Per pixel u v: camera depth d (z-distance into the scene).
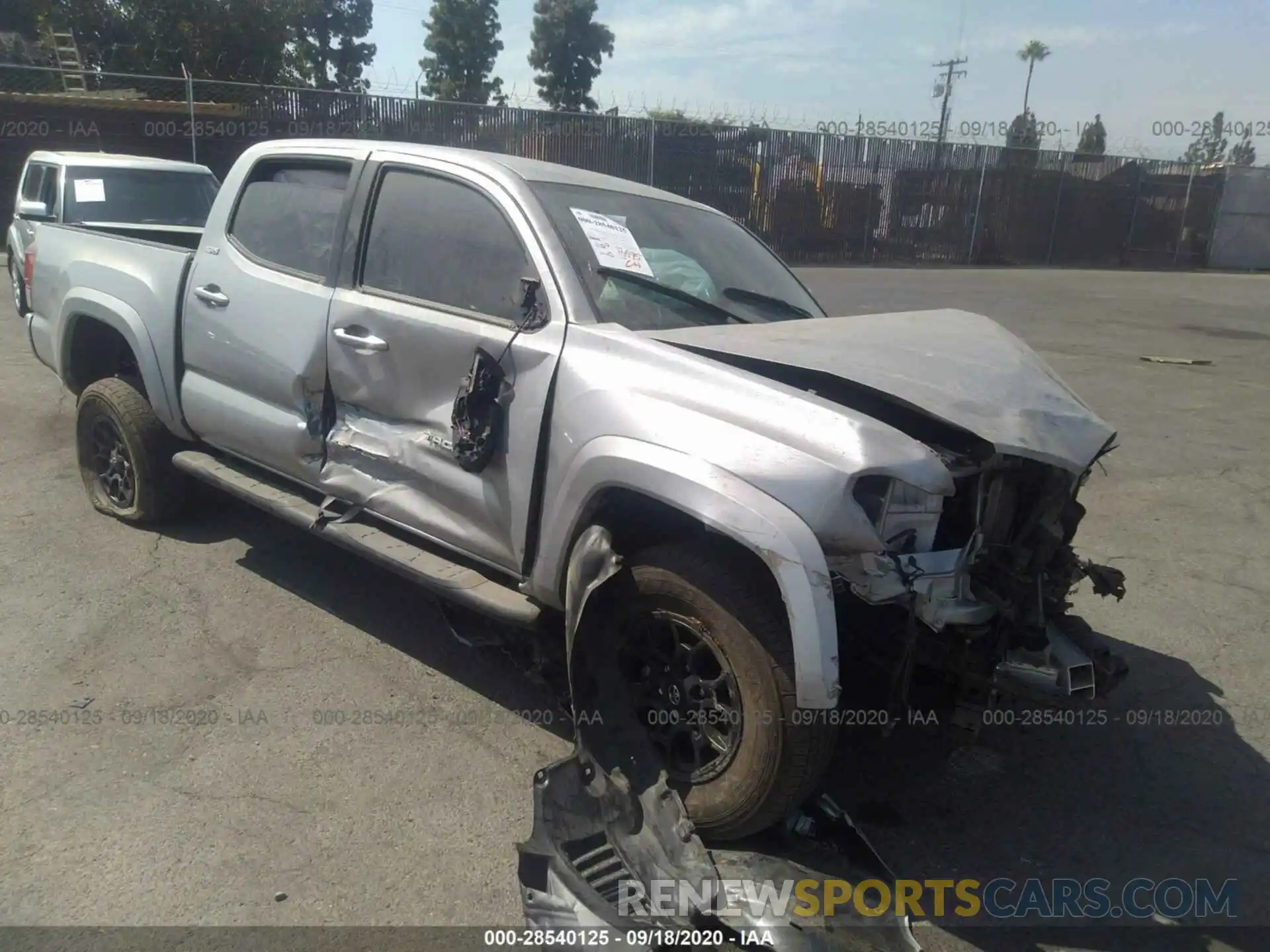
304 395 4.04
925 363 3.25
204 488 5.32
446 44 40.91
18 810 3.03
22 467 6.17
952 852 3.14
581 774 2.92
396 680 3.91
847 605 3.12
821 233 25.84
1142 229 31.62
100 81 21.52
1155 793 3.49
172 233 7.52
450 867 2.90
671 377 2.99
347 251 3.97
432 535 3.64
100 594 4.50
